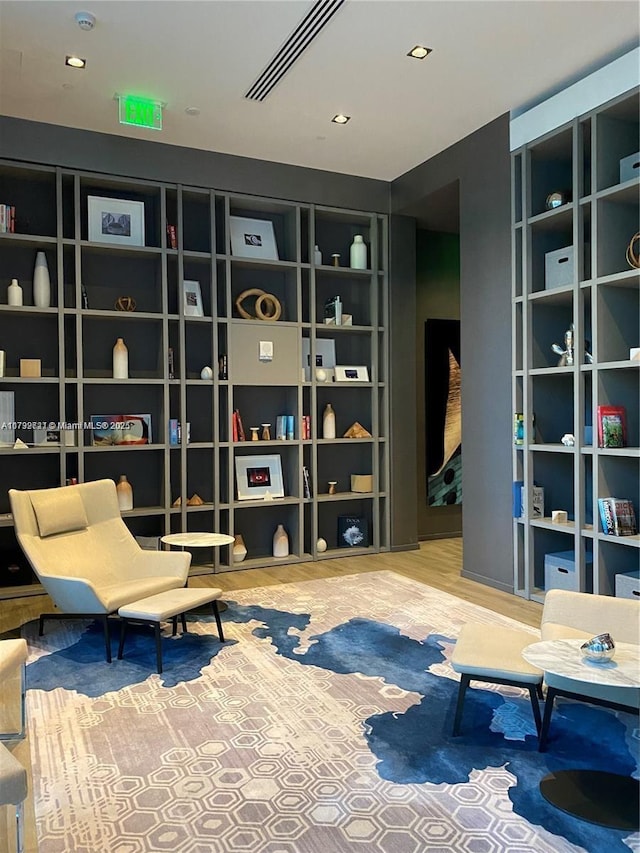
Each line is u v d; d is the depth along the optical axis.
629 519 4.14
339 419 6.47
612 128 4.22
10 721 2.12
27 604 4.70
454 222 6.63
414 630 4.05
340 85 4.39
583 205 4.29
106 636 3.61
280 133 5.19
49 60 4.04
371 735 2.74
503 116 4.89
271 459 6.11
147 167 5.30
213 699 3.10
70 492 4.26
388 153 5.62
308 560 6.01
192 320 5.51
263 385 5.89
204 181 5.52
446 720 2.88
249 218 6.04
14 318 5.21
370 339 6.55
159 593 3.93
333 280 6.45
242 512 6.05
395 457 6.42
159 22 3.63
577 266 4.29
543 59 4.09
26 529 3.92
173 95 4.52
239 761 2.55
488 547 5.13
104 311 5.17
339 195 6.09
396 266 6.38
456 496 7.11
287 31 3.74
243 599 4.77
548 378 4.89
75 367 5.36
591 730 2.79
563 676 2.29
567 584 4.49
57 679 3.35
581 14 3.59
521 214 4.77
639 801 2.26
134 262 5.62
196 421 5.84
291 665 3.51
